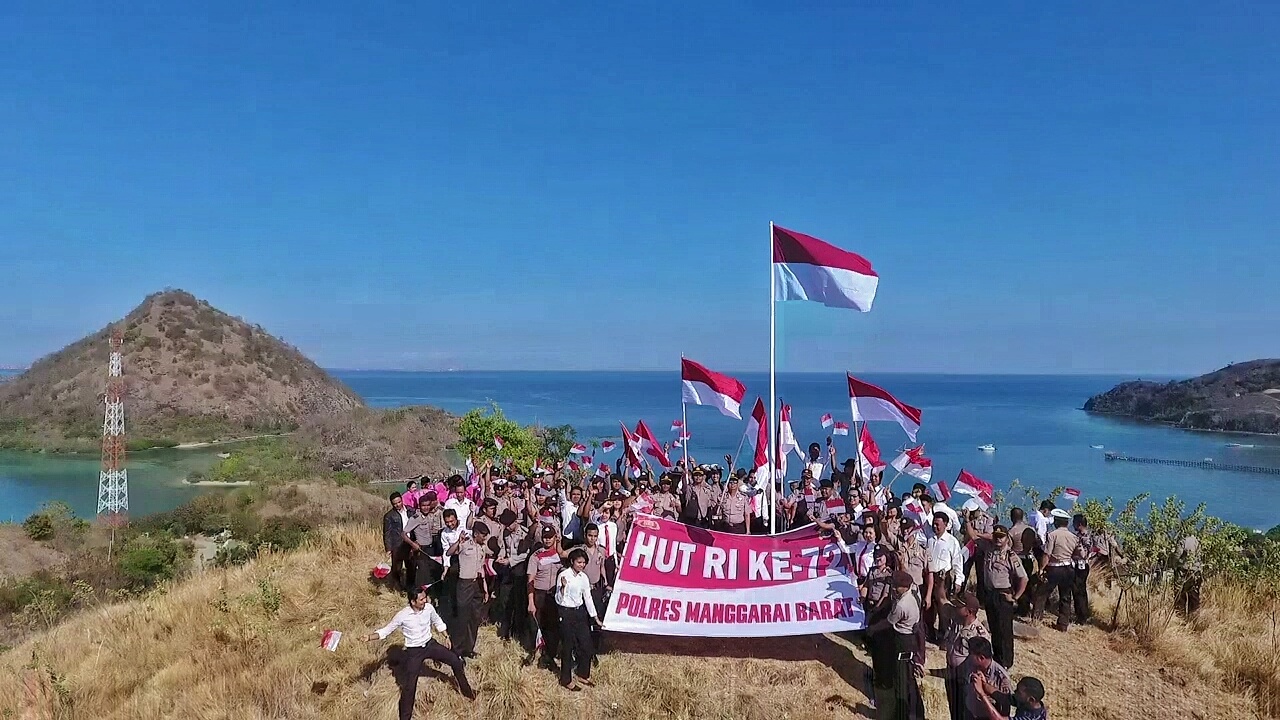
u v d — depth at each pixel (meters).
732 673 11.72
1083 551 13.90
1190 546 16.03
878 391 15.89
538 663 11.75
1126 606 14.31
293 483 61.97
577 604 11.10
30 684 11.39
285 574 15.73
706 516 16.89
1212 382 196.38
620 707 10.86
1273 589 16.41
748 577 12.17
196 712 10.59
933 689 11.09
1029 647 12.89
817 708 10.90
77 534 47.00
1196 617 14.80
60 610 22.06
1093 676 12.16
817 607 11.76
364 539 18.28
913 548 11.99
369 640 12.55
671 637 12.81
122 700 11.16
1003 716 8.22
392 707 10.70
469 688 10.82
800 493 17.11
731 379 17.64
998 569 11.66
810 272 15.05
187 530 49.31
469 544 11.79
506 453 33.12
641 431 20.89
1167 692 11.90
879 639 10.49
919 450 17.47
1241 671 12.70
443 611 13.27
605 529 13.19
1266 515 65.12
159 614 14.23
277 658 12.04
